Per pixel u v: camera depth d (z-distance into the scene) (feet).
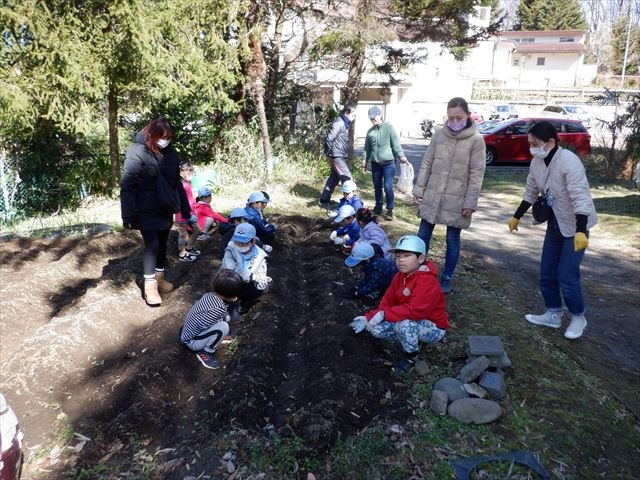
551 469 9.68
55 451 11.01
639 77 155.02
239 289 13.38
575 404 11.60
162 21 31.73
